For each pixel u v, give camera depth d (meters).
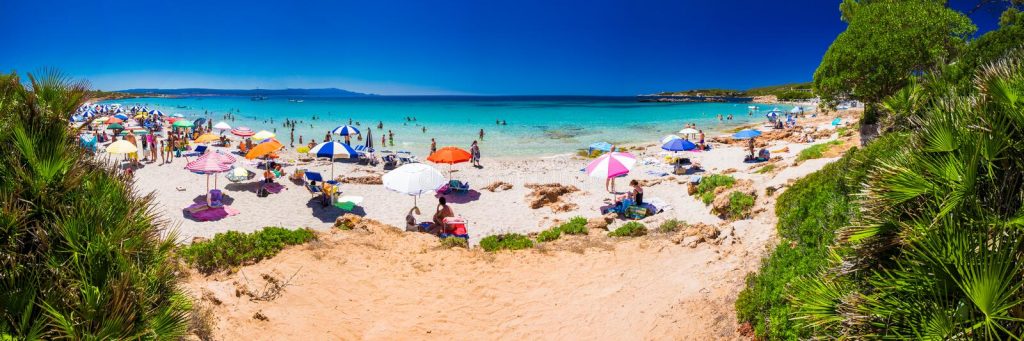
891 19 21.72
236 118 78.00
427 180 16.06
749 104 134.12
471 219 18.23
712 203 17.34
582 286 10.26
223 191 20.80
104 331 3.33
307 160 29.72
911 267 3.20
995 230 3.04
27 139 3.42
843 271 3.96
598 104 149.88
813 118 63.56
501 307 9.45
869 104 22.89
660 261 11.41
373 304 9.41
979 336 2.88
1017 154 3.23
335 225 14.38
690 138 41.59
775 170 22.34
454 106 135.00
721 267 10.01
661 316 8.30
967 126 3.46
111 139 36.81
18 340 3.10
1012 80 3.38
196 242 11.98
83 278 3.39
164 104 141.88
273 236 11.59
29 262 3.27
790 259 8.05
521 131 52.81
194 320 7.07
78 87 3.89
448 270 11.13
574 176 25.62
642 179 24.33
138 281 3.65
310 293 9.49
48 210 3.43
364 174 25.91
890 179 3.70
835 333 3.88
